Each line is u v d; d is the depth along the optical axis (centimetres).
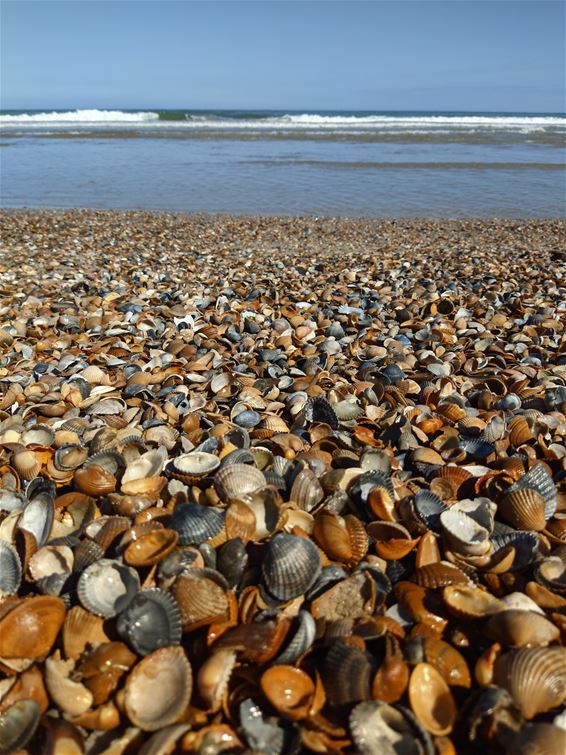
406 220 187
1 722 24
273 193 231
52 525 36
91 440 47
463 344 74
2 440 48
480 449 45
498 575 32
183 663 26
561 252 135
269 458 42
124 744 24
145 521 34
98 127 516
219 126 540
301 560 30
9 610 28
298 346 75
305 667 27
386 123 607
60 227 166
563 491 40
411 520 34
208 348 73
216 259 133
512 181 255
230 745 23
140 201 216
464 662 26
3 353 71
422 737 23
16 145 377
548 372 62
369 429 50
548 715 24
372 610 29
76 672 26
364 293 100
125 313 87
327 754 23
